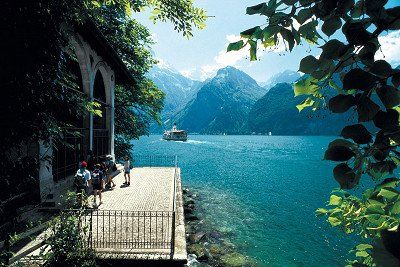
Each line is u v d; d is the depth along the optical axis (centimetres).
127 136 2902
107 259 684
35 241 747
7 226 768
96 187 1195
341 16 103
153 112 2870
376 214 133
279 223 1891
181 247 760
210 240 1505
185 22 740
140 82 2700
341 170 106
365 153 102
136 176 2069
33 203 988
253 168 5038
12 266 550
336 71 108
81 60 1427
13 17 458
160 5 716
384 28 94
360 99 97
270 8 115
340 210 224
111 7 2109
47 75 539
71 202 796
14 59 468
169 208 1206
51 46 531
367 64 98
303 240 1596
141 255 706
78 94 836
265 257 1350
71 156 1420
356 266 93
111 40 2298
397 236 70
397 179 109
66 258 589
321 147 11444
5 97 472
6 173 504
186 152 8656
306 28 116
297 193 2969
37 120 534
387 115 94
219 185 3334
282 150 9812
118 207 1202
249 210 2211
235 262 1246
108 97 2030
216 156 7388
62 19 573
